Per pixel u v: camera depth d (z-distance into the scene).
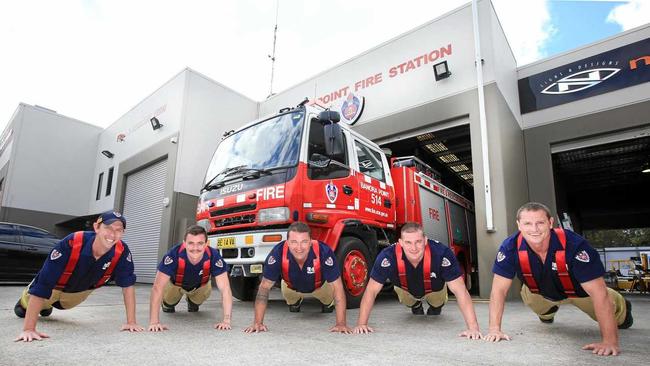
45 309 3.39
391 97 8.41
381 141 8.45
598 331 3.10
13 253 8.24
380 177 5.79
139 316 3.79
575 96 7.75
